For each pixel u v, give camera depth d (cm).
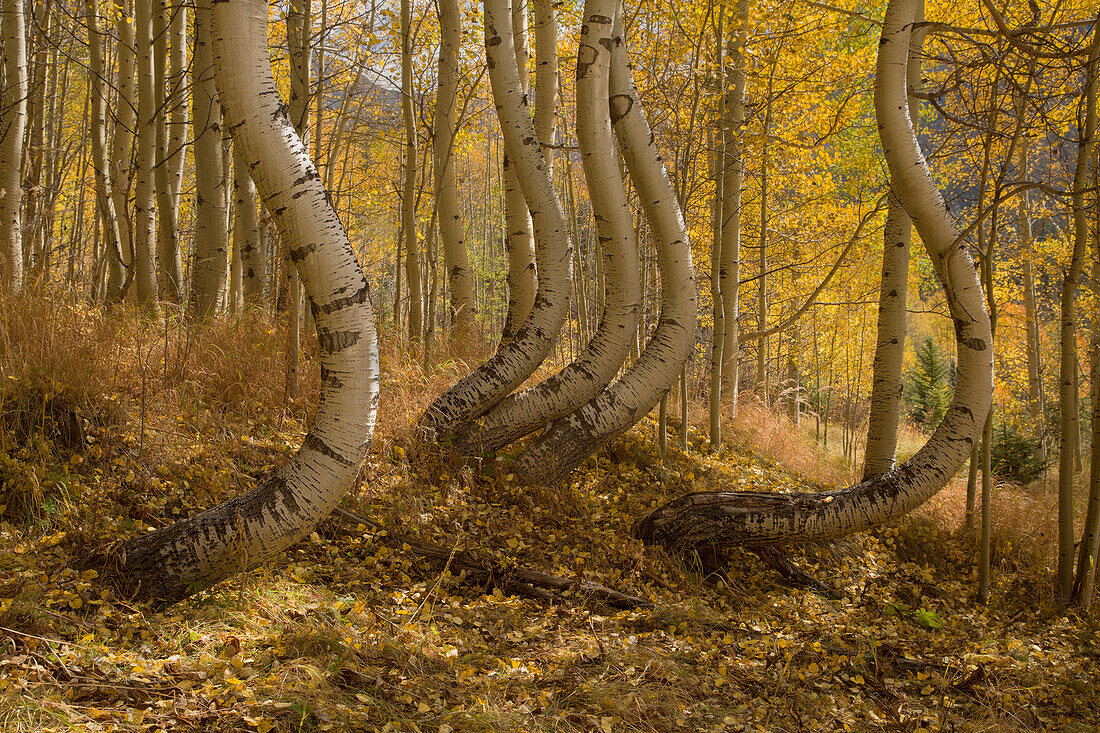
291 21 645
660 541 513
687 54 779
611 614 408
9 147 607
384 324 852
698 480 683
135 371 504
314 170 311
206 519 317
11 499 367
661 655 352
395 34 870
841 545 607
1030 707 356
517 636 356
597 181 543
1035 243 1469
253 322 653
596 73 530
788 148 1012
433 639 334
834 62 1006
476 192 2633
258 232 820
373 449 516
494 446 557
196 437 476
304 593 353
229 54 294
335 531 424
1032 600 583
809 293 1520
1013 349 1767
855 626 458
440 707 275
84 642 273
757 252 1441
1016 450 1109
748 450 840
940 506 739
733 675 345
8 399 412
